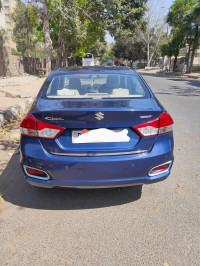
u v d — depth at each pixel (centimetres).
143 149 244
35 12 2975
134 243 223
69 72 342
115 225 246
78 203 283
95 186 245
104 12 2523
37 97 291
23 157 247
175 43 3588
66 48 3011
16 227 242
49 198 293
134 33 2697
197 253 212
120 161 237
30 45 4756
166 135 253
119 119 233
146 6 2528
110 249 216
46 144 239
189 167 379
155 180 256
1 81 1672
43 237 229
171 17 3584
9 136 511
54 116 232
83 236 231
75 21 2178
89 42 3409
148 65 5875
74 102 259
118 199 292
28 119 242
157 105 268
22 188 314
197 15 2936
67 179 242
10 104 786
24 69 2641
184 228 243
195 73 3184
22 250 214
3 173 352
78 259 205
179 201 288
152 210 271
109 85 316
